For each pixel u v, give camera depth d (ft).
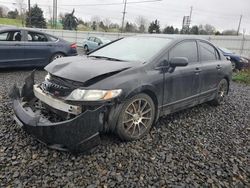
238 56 43.42
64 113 10.46
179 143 11.82
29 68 28.84
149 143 11.55
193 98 15.01
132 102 11.16
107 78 10.40
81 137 9.34
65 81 10.51
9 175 8.76
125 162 9.87
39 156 9.95
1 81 21.67
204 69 15.43
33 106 12.19
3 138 11.16
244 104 19.80
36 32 27.45
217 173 9.67
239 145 12.23
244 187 9.02
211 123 14.80
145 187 8.59
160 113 12.87
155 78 11.94
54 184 8.45
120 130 10.92
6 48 24.84
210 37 76.18
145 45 13.71
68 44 30.07
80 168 9.34
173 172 9.52
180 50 13.94
